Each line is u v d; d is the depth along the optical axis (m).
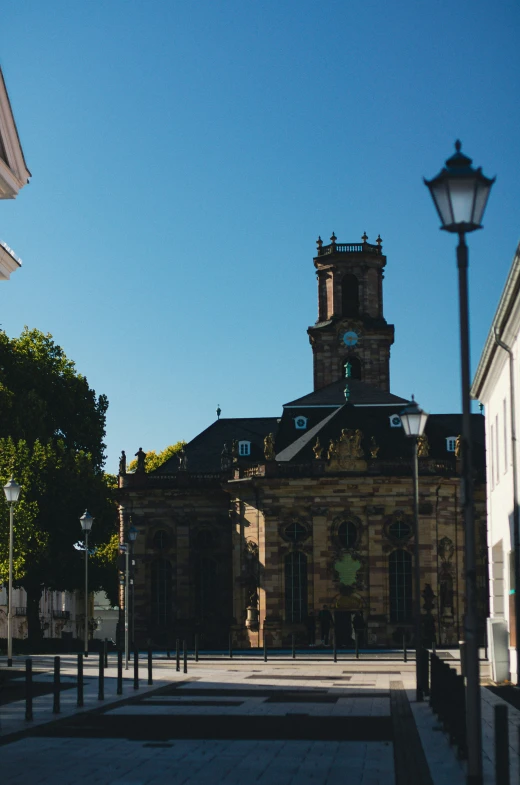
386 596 87.81
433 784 19.50
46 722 29.08
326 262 110.81
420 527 88.00
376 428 95.88
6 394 98.81
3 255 44.34
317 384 109.38
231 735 26.69
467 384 19.06
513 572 48.88
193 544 98.31
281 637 88.25
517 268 40.03
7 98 42.53
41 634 97.00
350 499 88.75
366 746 24.70
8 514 82.69
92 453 107.50
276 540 89.06
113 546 120.44
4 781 19.83
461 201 18.34
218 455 105.56
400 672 52.53
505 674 45.75
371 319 109.69
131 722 29.38
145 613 98.06
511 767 21.41
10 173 44.00
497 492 55.12
